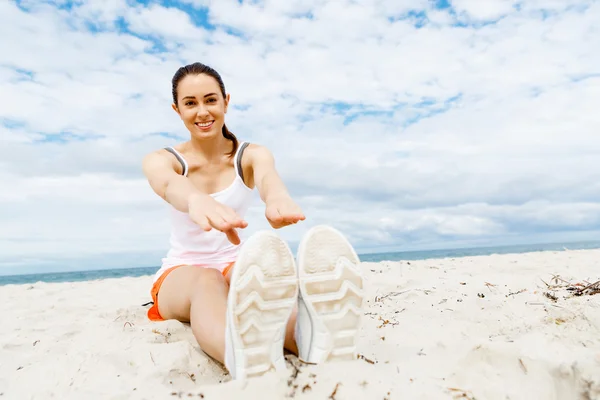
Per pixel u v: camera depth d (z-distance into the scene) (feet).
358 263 5.53
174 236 8.11
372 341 6.70
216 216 5.10
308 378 4.99
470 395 4.75
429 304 9.34
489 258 22.13
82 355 6.39
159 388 5.31
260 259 5.12
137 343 6.71
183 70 7.49
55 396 5.35
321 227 5.56
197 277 6.81
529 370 5.19
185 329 7.41
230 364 5.32
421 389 4.78
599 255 20.98
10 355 7.26
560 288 9.89
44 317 10.70
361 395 4.66
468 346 5.84
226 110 7.95
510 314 7.70
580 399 4.81
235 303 5.04
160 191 6.76
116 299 14.57
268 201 6.05
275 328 5.21
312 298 5.38
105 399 5.14
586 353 5.19
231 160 8.07
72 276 88.94
